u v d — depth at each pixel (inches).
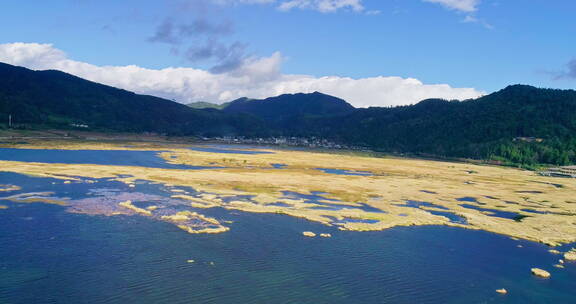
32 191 3885.3
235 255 2437.3
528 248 2974.9
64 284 1894.7
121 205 3496.6
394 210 4020.7
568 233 3457.2
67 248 2362.2
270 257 2442.2
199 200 3914.9
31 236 2534.5
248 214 3472.0
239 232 2915.8
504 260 2669.8
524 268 2534.5
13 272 1990.7
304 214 3558.1
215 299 1847.9
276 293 1952.5
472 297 2058.3
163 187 4557.1
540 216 4138.8
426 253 2719.0
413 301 1973.4
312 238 2878.9
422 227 3420.3
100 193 3988.7
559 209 4650.6
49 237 2536.9
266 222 3243.1
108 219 3029.0
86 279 1964.8
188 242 2613.2
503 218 3966.5
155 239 2628.0
